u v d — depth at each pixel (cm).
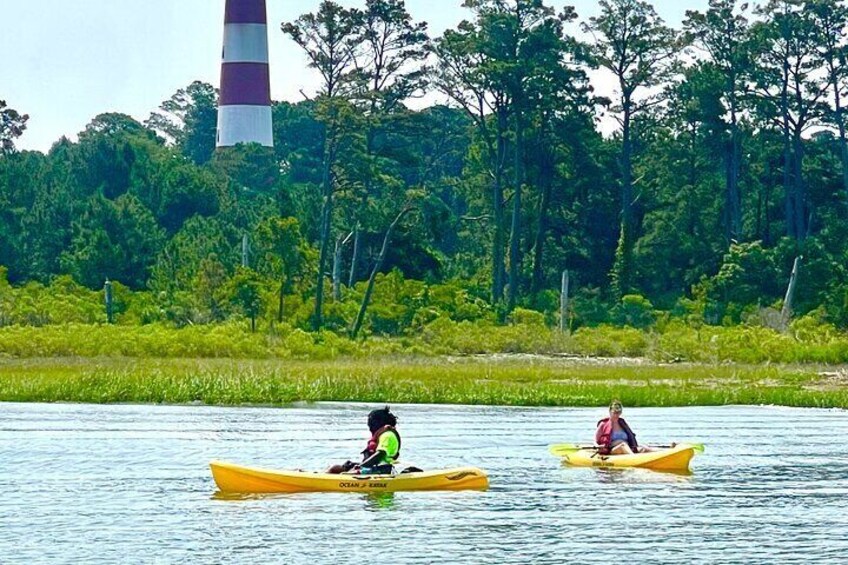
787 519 7338
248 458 9294
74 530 6919
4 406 12650
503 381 15725
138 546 6600
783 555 6538
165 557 6400
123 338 19562
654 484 8394
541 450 9831
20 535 6806
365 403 13375
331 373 15412
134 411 12281
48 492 7925
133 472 8638
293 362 18250
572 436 10656
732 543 6762
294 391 13562
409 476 8044
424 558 6438
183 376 14200
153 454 9406
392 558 6419
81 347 19100
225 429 10869
